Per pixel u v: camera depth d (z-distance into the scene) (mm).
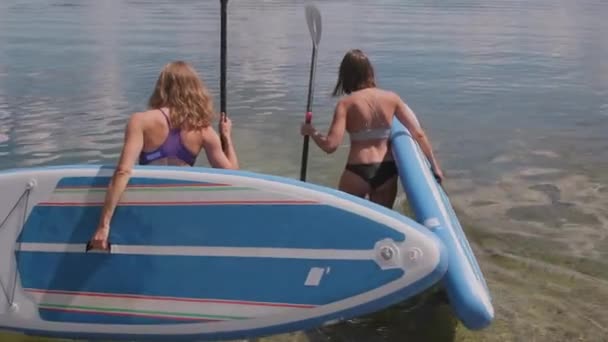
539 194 6062
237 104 9484
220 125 4242
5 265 3660
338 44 15992
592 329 3799
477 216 5531
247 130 8070
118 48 14562
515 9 27859
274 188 3434
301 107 9297
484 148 7531
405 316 3910
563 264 4648
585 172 6691
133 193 3520
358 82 4512
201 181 3471
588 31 19984
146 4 27562
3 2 27547
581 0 34219
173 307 3529
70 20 20516
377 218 3365
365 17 23344
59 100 9547
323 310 3416
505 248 4930
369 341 3672
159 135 3574
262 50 14820
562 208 5715
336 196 3420
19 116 8594
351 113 4422
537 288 4301
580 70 12898
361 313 3404
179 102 3602
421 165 4449
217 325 3506
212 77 11516
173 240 3514
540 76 12211
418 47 15680
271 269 3447
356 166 4445
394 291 3344
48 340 3701
